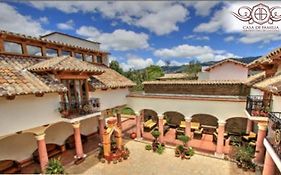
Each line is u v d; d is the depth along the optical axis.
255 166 12.34
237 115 13.87
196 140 17.97
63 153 15.84
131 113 31.06
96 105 14.74
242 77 24.36
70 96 13.20
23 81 10.70
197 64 49.34
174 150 16.17
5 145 12.27
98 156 14.92
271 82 9.88
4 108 9.55
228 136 18.50
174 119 23.22
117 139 15.29
